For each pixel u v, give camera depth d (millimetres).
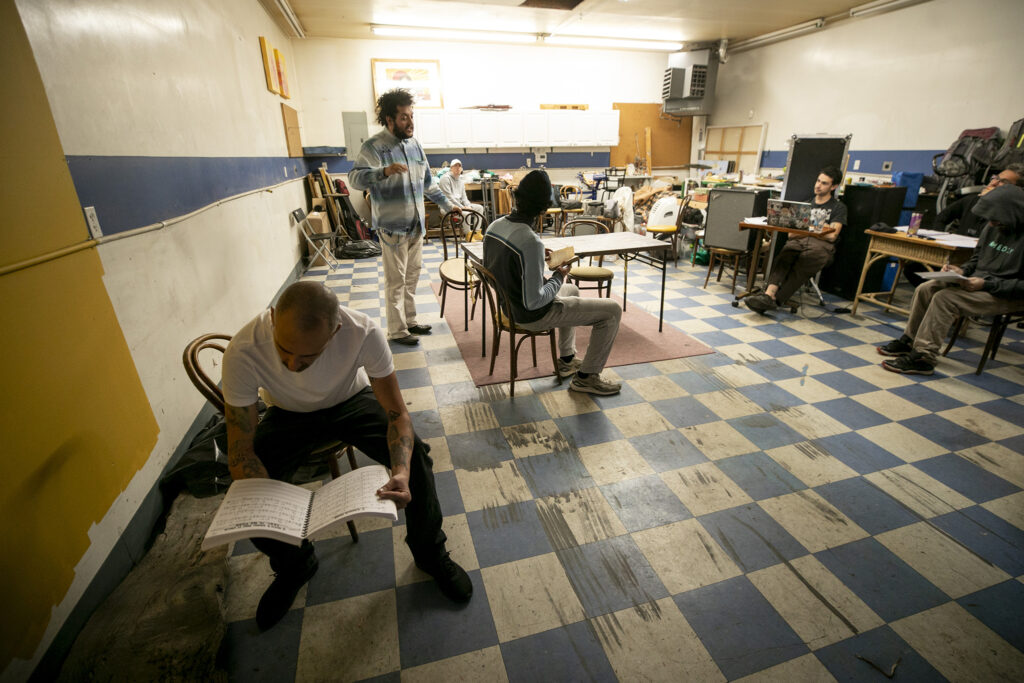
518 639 1401
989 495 1949
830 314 4082
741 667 1319
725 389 2812
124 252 1745
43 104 1377
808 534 1768
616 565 1644
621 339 3541
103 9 1772
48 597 1197
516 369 2902
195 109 2660
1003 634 1401
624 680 1290
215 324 2631
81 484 1366
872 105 6316
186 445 2107
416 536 1475
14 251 1200
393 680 1290
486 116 7844
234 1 3822
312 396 1427
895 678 1285
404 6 5680
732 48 8258
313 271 5777
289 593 1476
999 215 2635
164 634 1317
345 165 7684
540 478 2070
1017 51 4809
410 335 3479
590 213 7207
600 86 8508
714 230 4719
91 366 1467
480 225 4809
